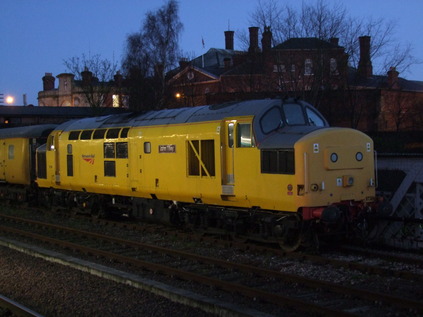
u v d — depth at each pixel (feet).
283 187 33.99
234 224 38.42
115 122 50.39
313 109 39.24
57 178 58.39
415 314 22.34
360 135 35.63
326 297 25.43
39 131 66.54
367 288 26.89
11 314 24.40
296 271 30.91
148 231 47.39
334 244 38.75
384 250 36.63
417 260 31.50
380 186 42.45
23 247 38.14
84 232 45.83
